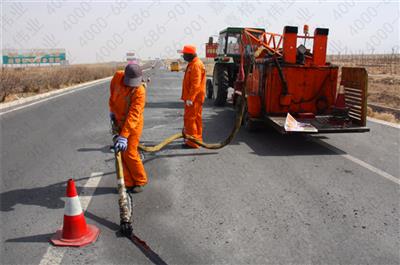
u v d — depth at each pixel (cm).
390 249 340
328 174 542
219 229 371
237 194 461
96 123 916
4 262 313
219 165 580
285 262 316
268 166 578
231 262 315
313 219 396
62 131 821
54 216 399
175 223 382
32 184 493
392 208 427
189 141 681
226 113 1091
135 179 462
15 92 1661
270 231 368
